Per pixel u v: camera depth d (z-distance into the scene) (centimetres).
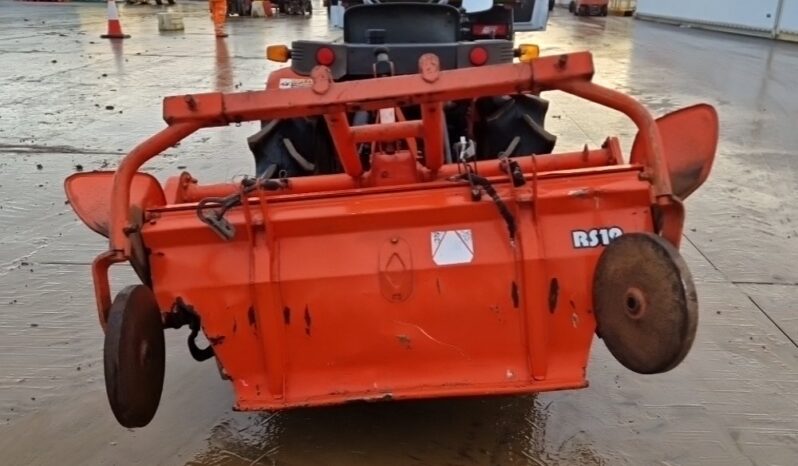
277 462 275
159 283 252
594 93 243
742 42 1688
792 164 664
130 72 1113
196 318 258
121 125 775
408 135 263
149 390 230
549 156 306
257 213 253
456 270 252
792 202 562
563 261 251
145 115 823
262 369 259
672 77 1138
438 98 240
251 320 254
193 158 654
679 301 209
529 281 251
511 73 238
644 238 222
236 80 1051
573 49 1513
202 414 306
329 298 253
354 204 253
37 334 369
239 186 280
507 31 459
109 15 1563
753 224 513
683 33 1934
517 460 275
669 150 289
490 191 250
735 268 441
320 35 1684
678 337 211
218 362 260
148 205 263
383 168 280
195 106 240
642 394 318
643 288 222
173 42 1520
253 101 240
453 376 259
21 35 1573
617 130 768
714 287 416
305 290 252
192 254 252
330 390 258
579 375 257
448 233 254
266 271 250
